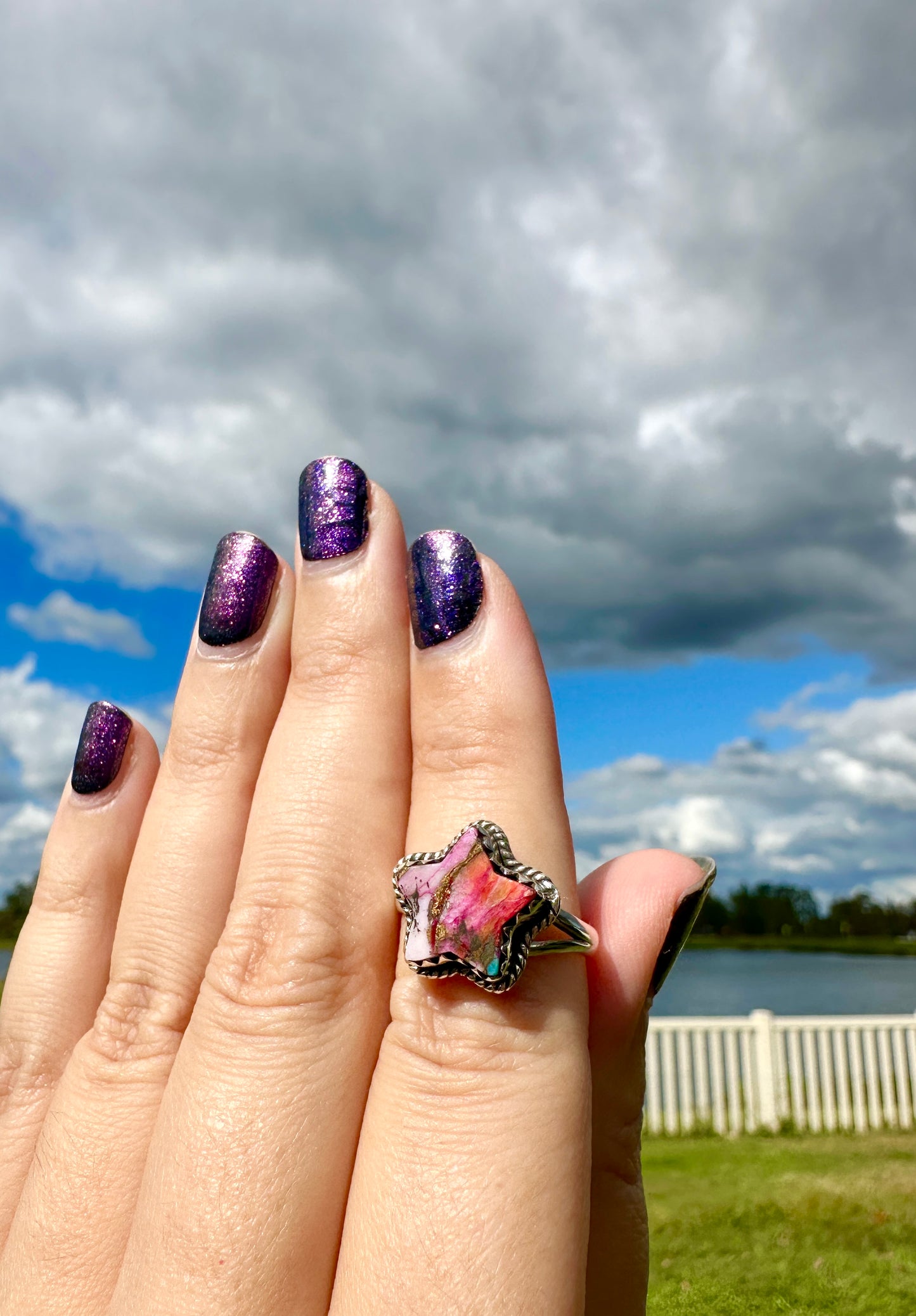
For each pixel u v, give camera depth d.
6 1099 0.13
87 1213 0.11
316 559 0.12
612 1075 0.11
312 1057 0.10
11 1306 0.10
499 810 0.10
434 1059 0.09
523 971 0.10
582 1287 0.09
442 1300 0.08
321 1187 0.09
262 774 0.12
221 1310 0.09
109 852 0.14
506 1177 0.09
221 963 0.10
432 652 0.11
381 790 0.11
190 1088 0.10
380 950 0.11
